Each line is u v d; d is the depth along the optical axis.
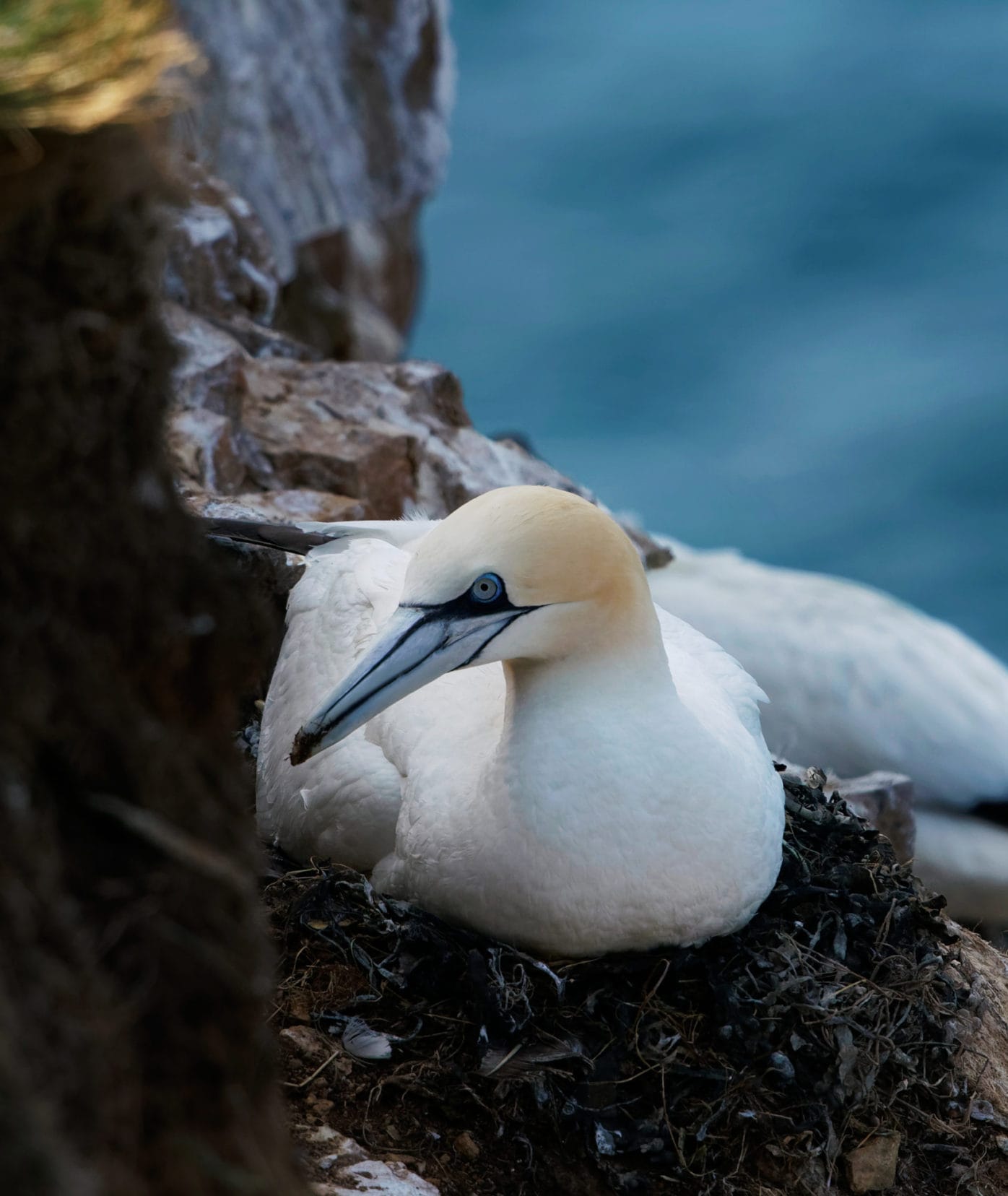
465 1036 10.27
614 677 10.33
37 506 6.00
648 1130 9.98
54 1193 5.39
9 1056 5.39
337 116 28.45
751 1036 10.30
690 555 25.05
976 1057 11.66
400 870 11.04
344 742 11.77
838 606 23.27
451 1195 9.55
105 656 6.32
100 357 6.17
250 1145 6.59
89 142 5.91
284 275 27.53
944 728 22.12
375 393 19.95
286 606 14.13
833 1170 10.30
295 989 10.48
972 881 21.75
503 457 19.73
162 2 6.10
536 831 10.14
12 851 5.79
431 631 10.24
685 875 10.23
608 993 10.44
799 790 13.12
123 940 6.17
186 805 6.50
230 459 16.62
